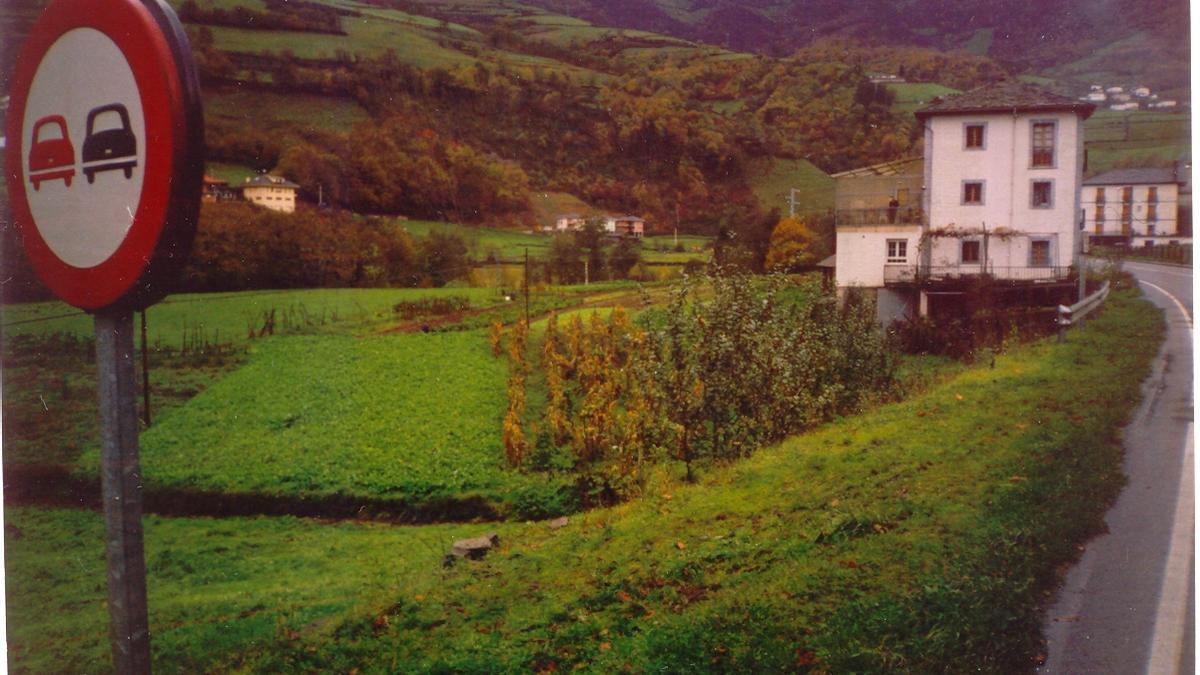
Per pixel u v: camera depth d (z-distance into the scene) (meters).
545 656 5.38
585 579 6.63
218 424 12.71
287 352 15.60
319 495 10.35
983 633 4.84
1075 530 5.95
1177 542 5.74
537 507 9.98
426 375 14.72
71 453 11.12
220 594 7.68
